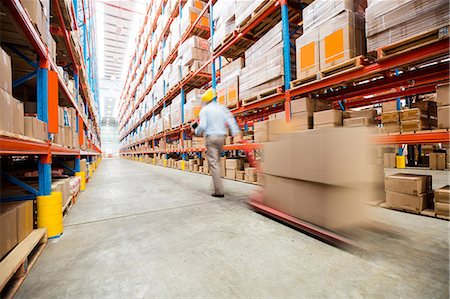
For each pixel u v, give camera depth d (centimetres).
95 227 202
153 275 122
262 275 120
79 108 440
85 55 661
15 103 133
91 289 110
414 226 184
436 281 112
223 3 466
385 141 233
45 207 173
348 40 247
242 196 329
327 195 163
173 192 365
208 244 161
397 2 205
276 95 347
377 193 260
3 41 213
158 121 986
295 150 186
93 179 555
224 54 543
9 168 355
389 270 123
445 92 200
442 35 177
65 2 265
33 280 119
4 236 122
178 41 705
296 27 401
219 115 328
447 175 493
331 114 274
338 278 116
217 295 104
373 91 340
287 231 185
